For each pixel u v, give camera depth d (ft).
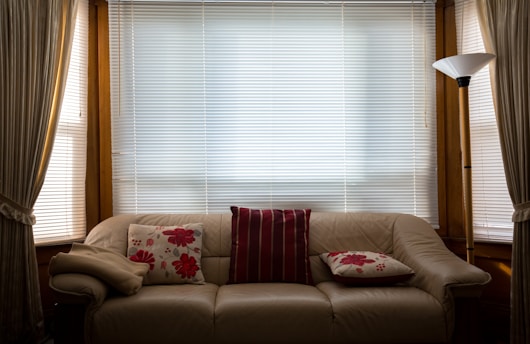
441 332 6.84
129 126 9.82
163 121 9.84
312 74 9.95
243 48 9.89
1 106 7.77
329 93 9.95
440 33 10.03
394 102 10.00
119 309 6.74
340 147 9.96
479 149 9.48
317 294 7.40
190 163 9.87
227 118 9.89
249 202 9.92
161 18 9.83
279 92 9.93
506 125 8.39
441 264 7.48
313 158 9.94
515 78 8.28
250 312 6.82
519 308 8.02
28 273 8.06
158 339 6.72
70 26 8.89
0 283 7.77
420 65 10.02
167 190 9.87
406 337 6.86
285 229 8.68
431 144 10.01
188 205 9.90
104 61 9.89
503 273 9.04
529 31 8.16
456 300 6.94
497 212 9.22
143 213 9.84
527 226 8.04
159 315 6.76
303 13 9.94
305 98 9.94
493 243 9.07
